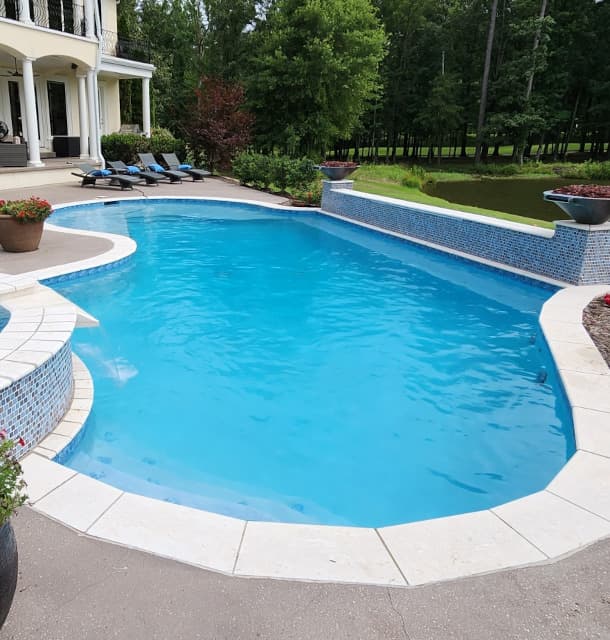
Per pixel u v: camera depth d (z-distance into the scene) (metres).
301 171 17.88
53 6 18.88
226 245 11.30
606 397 4.41
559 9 41.69
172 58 37.16
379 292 8.51
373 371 5.77
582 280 8.22
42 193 15.29
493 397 5.21
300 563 2.47
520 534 2.73
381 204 12.91
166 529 2.70
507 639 2.05
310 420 4.78
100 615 2.13
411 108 42.72
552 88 41.53
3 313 5.62
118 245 9.62
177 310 7.42
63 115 21.41
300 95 27.95
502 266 9.52
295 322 7.16
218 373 5.64
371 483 3.92
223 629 2.08
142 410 4.84
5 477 2.00
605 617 2.17
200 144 23.23
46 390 3.91
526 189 28.75
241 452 4.26
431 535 2.71
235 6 33.16
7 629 2.04
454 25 42.38
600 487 3.19
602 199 7.84
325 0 27.44
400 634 2.07
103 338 6.37
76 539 2.59
